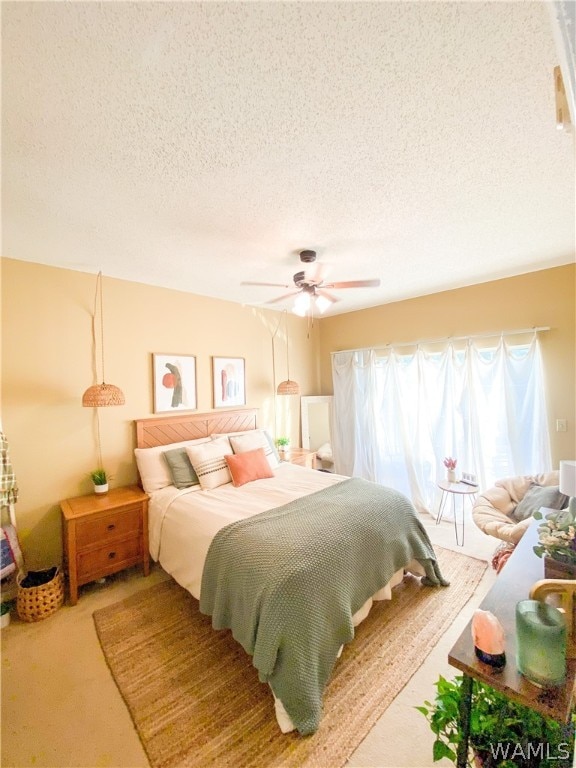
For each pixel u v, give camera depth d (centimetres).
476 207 193
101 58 97
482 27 92
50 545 256
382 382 429
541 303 309
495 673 93
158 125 123
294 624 149
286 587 153
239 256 256
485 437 342
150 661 179
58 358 266
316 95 112
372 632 196
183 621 210
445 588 237
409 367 404
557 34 63
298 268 287
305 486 277
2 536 217
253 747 134
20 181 155
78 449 274
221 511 227
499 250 260
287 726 140
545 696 85
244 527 197
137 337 314
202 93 110
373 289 363
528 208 195
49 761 131
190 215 192
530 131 133
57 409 264
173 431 329
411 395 402
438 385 376
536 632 90
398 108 119
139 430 306
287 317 467
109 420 293
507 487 288
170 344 339
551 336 305
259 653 149
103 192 166
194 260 262
